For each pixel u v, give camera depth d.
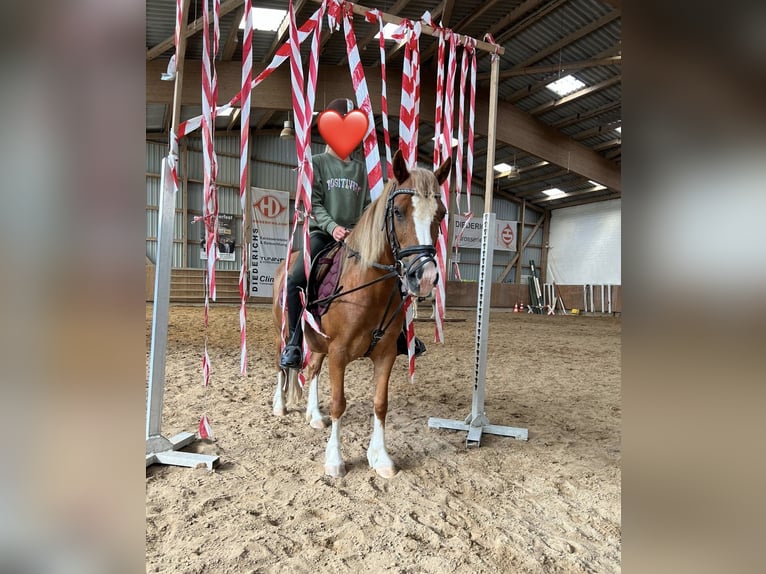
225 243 13.59
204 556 1.52
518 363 5.44
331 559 1.53
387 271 2.04
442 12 8.49
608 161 14.02
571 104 11.88
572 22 8.90
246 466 2.25
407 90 2.68
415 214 1.88
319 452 2.45
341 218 2.55
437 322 2.74
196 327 7.68
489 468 2.31
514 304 18.66
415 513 1.84
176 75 2.29
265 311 11.58
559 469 2.32
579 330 10.07
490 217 2.79
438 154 2.83
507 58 10.38
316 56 2.42
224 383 3.90
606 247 17.44
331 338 2.21
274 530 1.68
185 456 2.26
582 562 1.55
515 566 1.52
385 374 2.27
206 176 2.34
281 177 14.50
